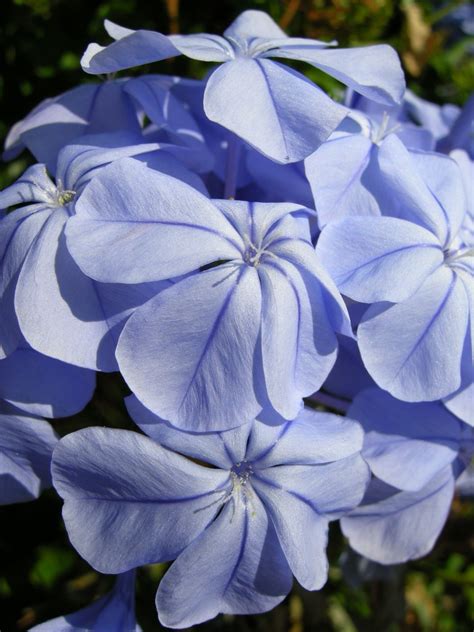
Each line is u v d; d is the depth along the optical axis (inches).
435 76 5.9
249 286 3.5
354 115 4.1
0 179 5.1
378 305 3.7
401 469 3.9
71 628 3.8
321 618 5.1
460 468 4.1
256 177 4.2
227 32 4.4
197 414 3.4
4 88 5.2
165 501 3.5
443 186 4.1
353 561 4.6
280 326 3.4
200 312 3.4
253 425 3.5
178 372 3.4
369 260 3.7
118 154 3.7
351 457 3.7
